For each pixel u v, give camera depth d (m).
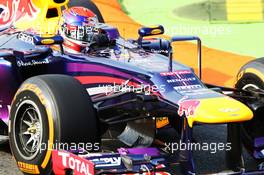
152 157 19.89
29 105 21.11
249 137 21.09
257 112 21.17
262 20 43.66
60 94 20.12
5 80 24.39
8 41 26.00
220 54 38.09
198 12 45.03
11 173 22.27
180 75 21.94
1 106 24.84
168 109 21.05
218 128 27.34
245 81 24.81
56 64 24.03
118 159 19.23
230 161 20.02
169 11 45.38
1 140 26.03
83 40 24.03
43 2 25.89
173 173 20.36
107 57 23.64
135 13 44.97
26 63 24.34
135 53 24.14
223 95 20.70
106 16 43.56
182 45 39.50
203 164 22.69
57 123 19.81
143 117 21.81
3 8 27.69
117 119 22.70
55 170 20.08
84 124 20.05
